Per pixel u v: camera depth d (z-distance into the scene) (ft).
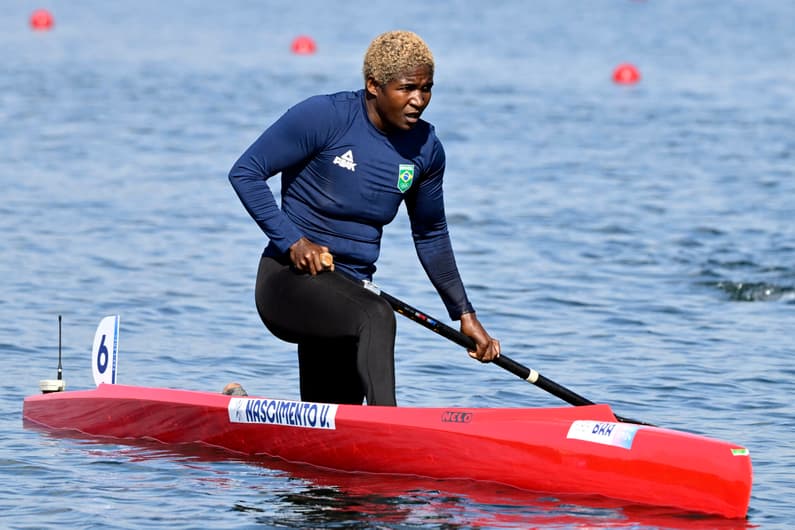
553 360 99.14
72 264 130.00
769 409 85.61
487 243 145.38
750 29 464.24
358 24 464.24
